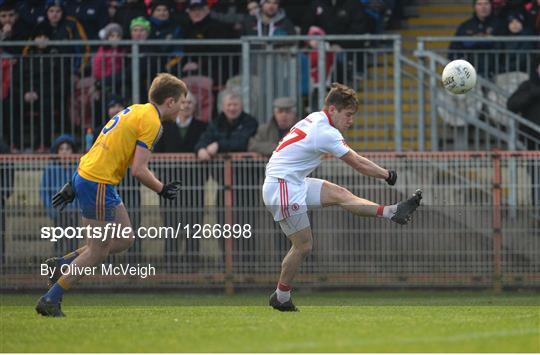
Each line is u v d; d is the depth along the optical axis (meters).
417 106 56.78
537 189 48.53
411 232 49.00
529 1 58.09
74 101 54.09
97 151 33.28
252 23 56.88
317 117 35.06
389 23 65.50
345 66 52.81
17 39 58.25
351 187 48.81
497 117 53.66
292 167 35.00
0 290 49.16
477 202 48.75
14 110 53.78
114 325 30.33
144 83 53.94
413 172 48.75
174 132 51.72
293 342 26.36
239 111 50.03
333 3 57.81
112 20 58.59
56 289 33.34
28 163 48.78
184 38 57.00
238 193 49.00
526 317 32.62
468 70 40.09
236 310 36.84
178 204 49.06
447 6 68.12
